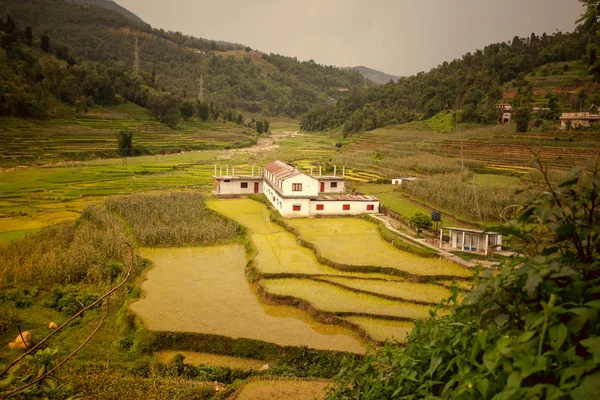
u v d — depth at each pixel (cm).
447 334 600
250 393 2081
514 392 402
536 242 536
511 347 430
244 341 2636
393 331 2670
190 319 2928
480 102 11912
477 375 459
